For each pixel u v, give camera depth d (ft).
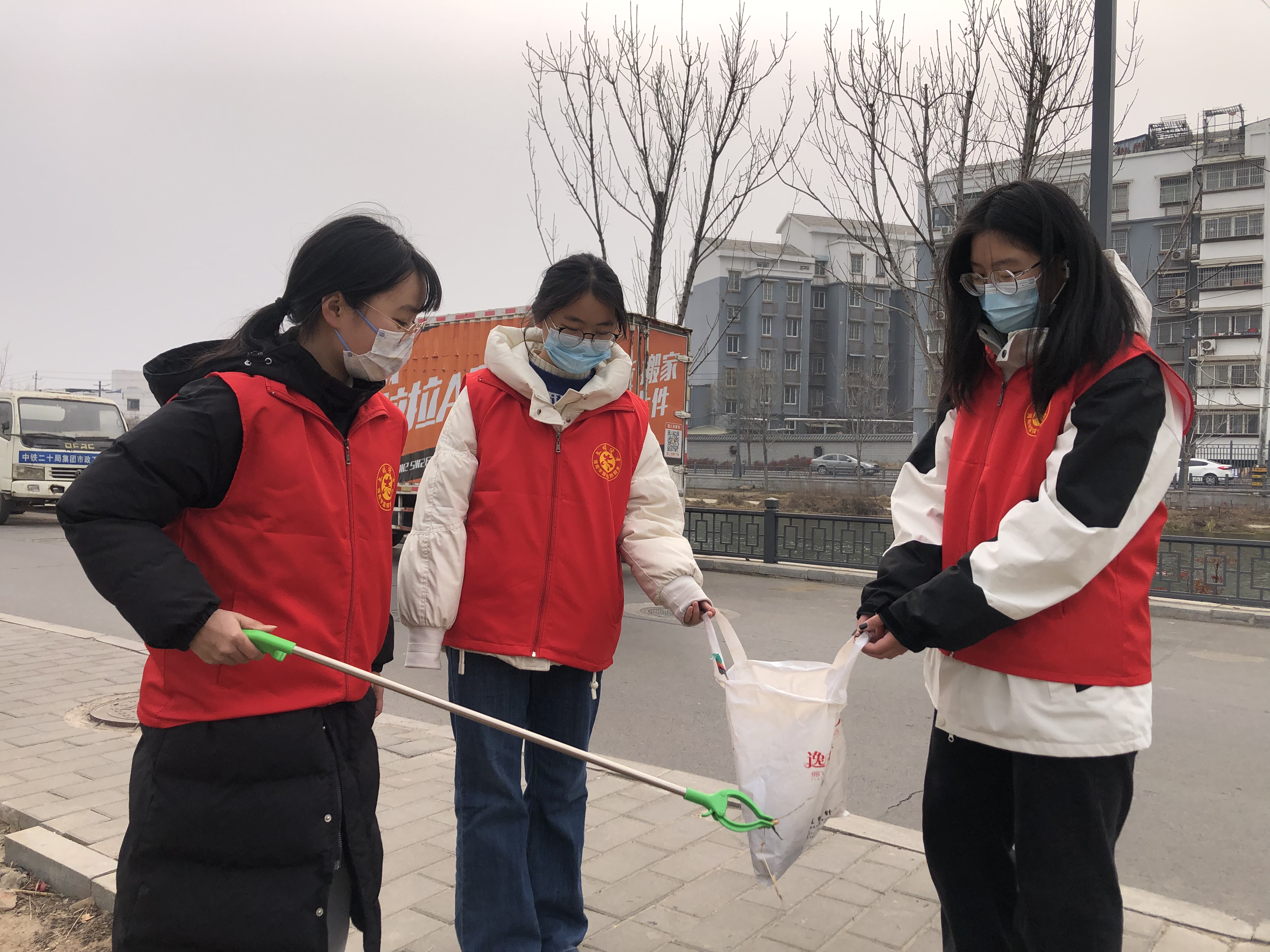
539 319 7.43
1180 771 13.84
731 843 10.21
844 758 6.57
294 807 5.04
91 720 15.14
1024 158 31.96
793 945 8.04
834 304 207.82
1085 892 5.28
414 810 11.16
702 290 206.08
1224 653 22.02
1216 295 135.23
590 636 7.34
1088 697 5.21
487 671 7.18
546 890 7.52
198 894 4.90
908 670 19.92
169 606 4.50
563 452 7.30
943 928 6.81
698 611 7.16
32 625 23.68
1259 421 134.31
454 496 7.14
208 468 4.91
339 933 5.64
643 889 9.09
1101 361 5.27
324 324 5.48
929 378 38.83
